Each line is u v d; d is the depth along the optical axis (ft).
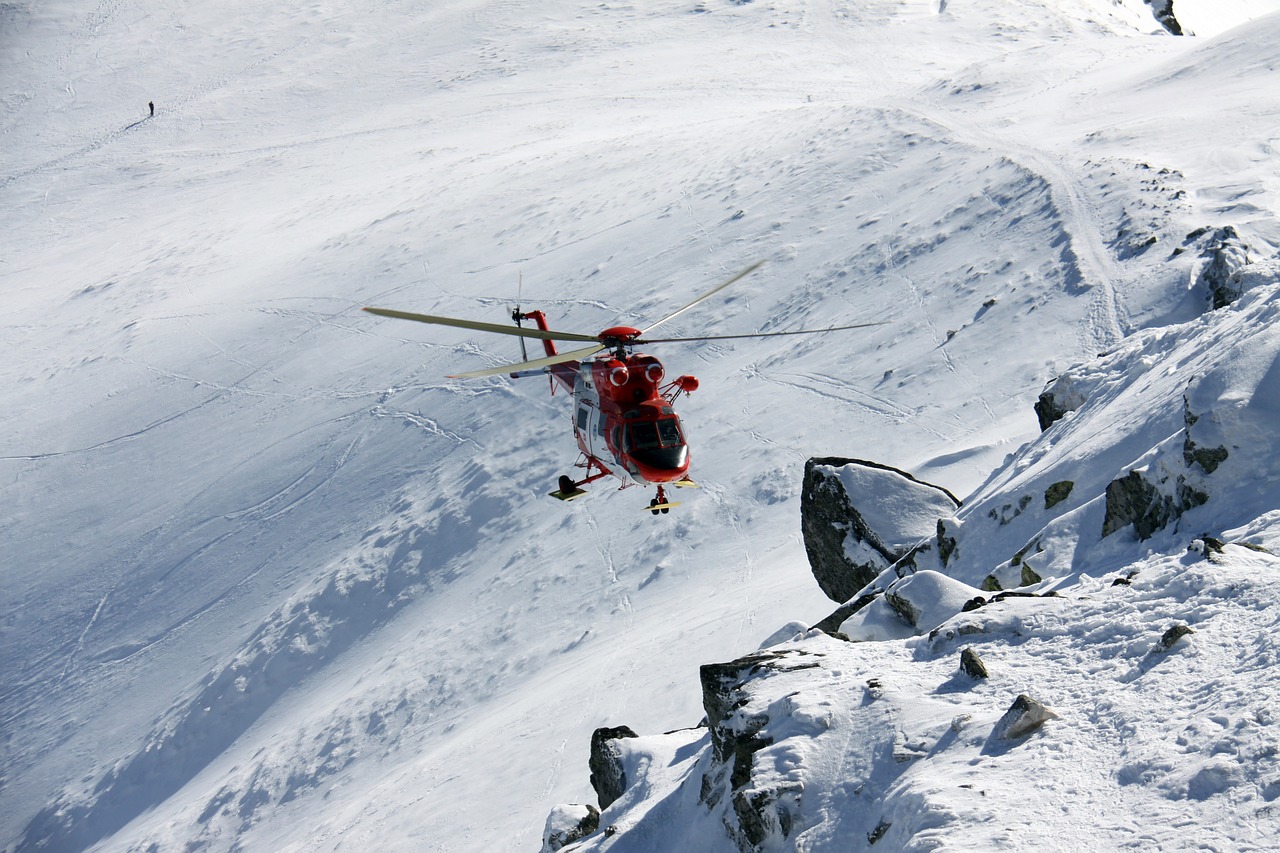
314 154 231.09
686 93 224.74
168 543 113.19
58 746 94.58
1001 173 114.11
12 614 111.24
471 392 116.98
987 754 18.19
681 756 31.14
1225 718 16.12
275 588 101.30
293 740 79.82
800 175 138.21
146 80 288.30
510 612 83.61
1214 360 32.32
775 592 64.34
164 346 153.58
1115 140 111.96
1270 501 25.00
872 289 106.32
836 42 252.01
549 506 95.86
